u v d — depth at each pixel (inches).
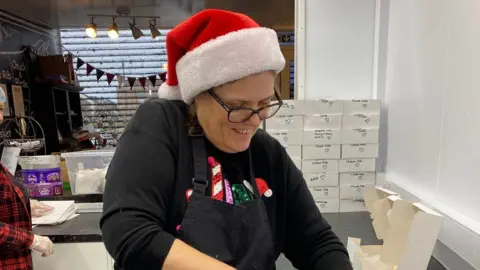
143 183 21.5
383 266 34.3
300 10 62.7
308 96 64.8
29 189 67.7
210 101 22.7
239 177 25.8
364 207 61.2
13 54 127.0
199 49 21.9
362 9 63.1
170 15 145.4
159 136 23.3
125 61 169.6
